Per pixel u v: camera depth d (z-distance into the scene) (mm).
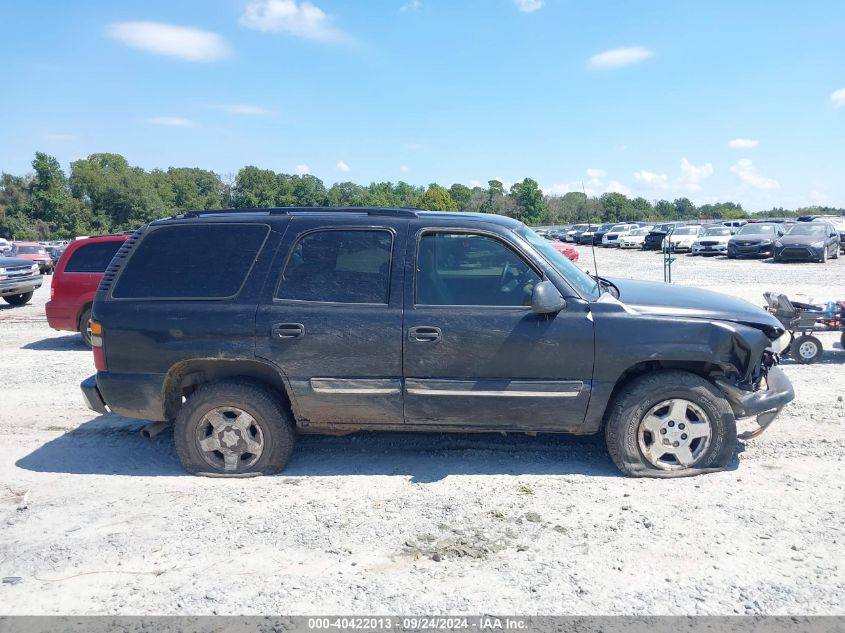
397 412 4785
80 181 100062
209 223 5059
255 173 100188
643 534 3869
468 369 4652
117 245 10492
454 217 4898
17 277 16938
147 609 3264
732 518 4039
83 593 3422
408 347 4652
